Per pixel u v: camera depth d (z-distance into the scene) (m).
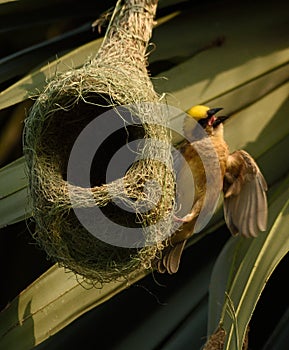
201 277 9.51
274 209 8.78
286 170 9.34
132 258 7.95
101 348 9.36
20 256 10.23
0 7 9.44
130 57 8.30
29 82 9.02
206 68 9.37
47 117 7.97
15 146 10.44
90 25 9.72
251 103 9.39
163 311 9.44
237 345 8.16
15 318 8.68
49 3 9.55
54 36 10.70
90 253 7.97
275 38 9.57
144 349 9.34
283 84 9.47
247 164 8.54
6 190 8.70
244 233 8.47
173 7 9.54
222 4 9.60
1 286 10.16
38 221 8.00
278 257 8.42
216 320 8.51
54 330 8.69
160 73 9.42
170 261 8.47
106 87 7.88
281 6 9.64
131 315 9.45
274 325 9.37
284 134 9.36
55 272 8.78
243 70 9.43
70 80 7.90
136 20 8.45
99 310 9.47
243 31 9.54
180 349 9.28
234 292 8.35
